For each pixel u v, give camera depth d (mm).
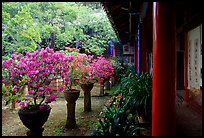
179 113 5562
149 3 4668
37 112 4207
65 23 13539
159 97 2695
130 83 5156
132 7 6180
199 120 4879
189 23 6195
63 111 7500
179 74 10461
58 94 9492
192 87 6246
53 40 13922
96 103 8844
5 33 8883
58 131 5477
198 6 4863
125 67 15805
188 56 6750
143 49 7738
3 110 7555
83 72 7012
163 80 2682
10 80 4875
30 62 4598
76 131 5477
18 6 10180
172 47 2695
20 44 8938
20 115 4242
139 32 7773
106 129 3527
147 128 4188
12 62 4707
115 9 5832
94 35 16547
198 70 5707
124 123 3559
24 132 5477
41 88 4535
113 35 17062
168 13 2680
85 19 15500
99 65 8008
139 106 4301
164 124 2680
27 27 9250
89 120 6410
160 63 2691
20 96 4816
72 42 14750
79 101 9219
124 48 16516
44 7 12789
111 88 11758
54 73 4906
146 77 5078
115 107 5480
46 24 12148
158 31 2705
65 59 5129
